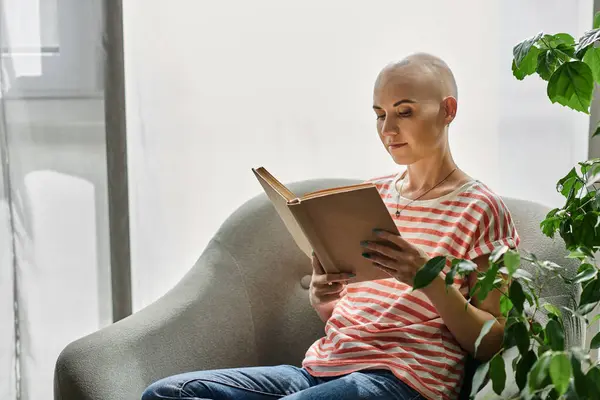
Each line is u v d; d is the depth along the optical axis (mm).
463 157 1896
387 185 1642
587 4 1782
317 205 1275
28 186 1934
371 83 1903
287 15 1903
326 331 1529
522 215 1660
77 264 1978
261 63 1921
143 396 1384
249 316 1722
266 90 1929
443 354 1424
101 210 1962
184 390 1354
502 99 1859
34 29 1882
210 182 1968
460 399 1535
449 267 1419
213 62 1926
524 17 1821
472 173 1897
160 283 2014
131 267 2006
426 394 1372
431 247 1458
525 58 1350
